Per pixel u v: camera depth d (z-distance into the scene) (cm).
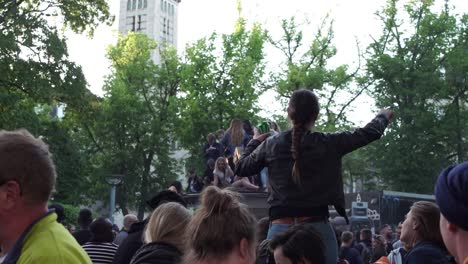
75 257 234
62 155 3944
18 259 229
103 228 674
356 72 3997
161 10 11212
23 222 239
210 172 1305
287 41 4091
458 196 168
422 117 3788
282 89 3884
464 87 3922
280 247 360
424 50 3934
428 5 3966
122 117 4416
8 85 2519
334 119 3944
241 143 1143
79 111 2716
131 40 4716
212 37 4216
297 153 411
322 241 362
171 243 357
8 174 235
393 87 3919
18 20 2400
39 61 2475
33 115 2722
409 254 403
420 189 3809
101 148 4506
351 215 2244
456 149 3909
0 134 247
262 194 962
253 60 4119
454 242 172
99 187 4244
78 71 2573
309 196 411
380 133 426
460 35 3947
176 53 4738
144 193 4441
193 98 4153
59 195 3953
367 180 4441
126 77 4641
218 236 244
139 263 345
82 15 2689
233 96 4078
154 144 4412
